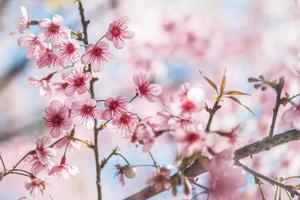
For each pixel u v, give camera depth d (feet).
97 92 8.93
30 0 7.43
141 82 3.55
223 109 7.16
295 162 5.39
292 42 8.47
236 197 3.22
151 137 3.27
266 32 9.27
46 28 3.59
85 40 3.59
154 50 8.43
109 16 8.86
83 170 9.57
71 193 9.59
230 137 3.22
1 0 7.44
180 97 3.32
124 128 3.49
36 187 3.59
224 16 9.69
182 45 8.53
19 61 7.62
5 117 8.29
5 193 9.28
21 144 8.26
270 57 8.90
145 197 3.42
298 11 8.96
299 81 5.12
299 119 3.45
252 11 9.70
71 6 7.40
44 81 3.72
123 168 3.42
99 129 3.51
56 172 3.57
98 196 3.46
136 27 8.29
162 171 3.20
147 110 8.74
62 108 3.50
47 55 3.57
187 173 3.34
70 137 3.52
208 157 3.25
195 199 3.24
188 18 8.71
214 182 3.22
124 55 8.38
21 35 3.60
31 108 8.61
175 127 3.33
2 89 7.98
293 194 3.37
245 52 9.27
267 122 6.23
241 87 9.12
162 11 8.73
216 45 8.85
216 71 9.16
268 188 5.12
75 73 3.54
